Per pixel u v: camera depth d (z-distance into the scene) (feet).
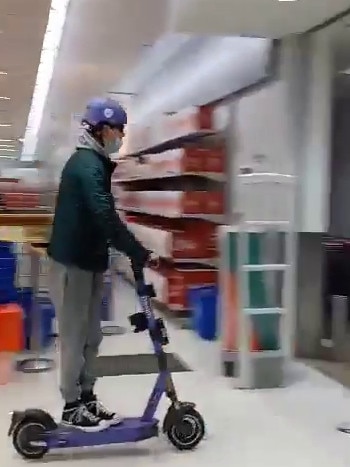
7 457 11.22
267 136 18.69
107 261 11.71
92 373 11.96
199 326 20.63
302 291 18.35
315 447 11.68
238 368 15.83
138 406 13.92
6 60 25.54
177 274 22.94
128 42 29.14
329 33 17.51
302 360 18.16
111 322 23.02
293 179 17.13
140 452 11.47
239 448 11.62
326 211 18.03
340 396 14.73
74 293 11.33
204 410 13.70
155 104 34.53
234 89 21.08
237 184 19.61
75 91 42.01
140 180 32.09
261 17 15.93
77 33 26.99
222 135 21.98
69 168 11.39
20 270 19.76
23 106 37.81
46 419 11.23
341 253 23.66
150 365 17.40
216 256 22.47
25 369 16.71
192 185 24.63
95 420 11.35
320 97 17.85
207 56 24.49
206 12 15.48
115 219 11.12
